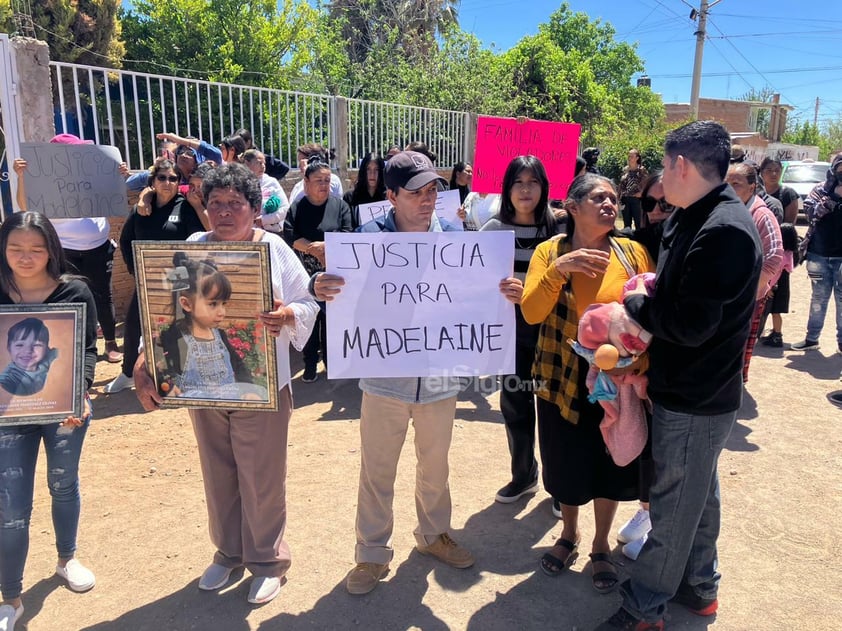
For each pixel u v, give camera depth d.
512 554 3.14
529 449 3.53
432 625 2.64
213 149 6.51
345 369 2.64
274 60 15.97
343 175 9.33
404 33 19.28
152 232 5.24
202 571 3.00
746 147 31.98
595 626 2.63
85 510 3.51
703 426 2.27
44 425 2.71
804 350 6.73
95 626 2.63
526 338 3.39
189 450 4.30
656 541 2.42
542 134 4.99
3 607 2.60
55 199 5.16
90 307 2.67
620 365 2.38
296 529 3.34
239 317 2.41
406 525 3.40
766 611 2.71
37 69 5.76
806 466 4.06
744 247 2.03
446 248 2.61
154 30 15.42
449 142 11.90
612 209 2.61
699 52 23.59
